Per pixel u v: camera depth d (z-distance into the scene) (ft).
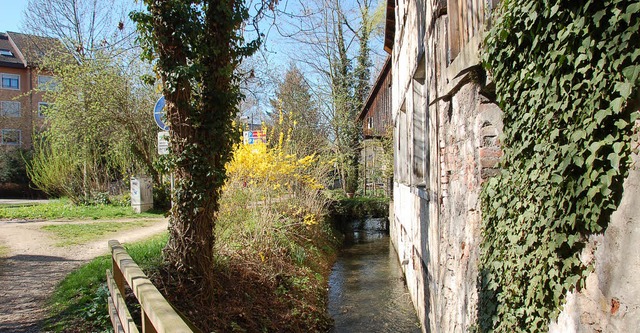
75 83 58.54
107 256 26.86
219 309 18.60
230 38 18.13
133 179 57.88
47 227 42.22
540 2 8.52
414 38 28.09
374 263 42.96
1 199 95.25
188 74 16.53
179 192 17.67
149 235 37.47
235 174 30.60
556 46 8.02
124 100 60.23
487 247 12.47
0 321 16.52
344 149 86.33
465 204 14.93
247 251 25.71
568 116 7.72
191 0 16.96
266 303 22.15
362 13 87.86
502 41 10.50
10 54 121.90
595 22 6.74
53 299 19.04
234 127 19.08
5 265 26.30
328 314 26.94
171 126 17.52
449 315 16.89
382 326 25.46
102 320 15.52
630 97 6.39
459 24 15.79
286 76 98.22
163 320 5.61
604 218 7.05
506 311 11.00
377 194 82.53
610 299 6.94
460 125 15.51
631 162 6.42
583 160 7.34
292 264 29.99
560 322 8.64
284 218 36.04
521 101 9.93
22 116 114.32
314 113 94.32
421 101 29.19
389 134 61.16
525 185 9.81
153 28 16.70
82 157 61.82
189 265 17.78
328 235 48.49
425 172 23.34
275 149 36.88
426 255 23.00
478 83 13.55
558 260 8.38
